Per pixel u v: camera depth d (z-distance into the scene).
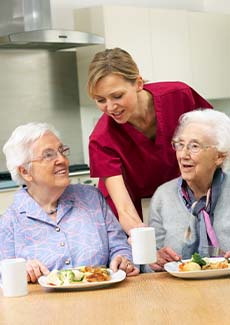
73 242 2.75
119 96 2.82
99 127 3.17
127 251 2.80
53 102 6.38
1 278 2.62
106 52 2.85
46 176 2.74
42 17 5.94
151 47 6.30
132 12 6.18
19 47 5.98
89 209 2.84
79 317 2.09
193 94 3.32
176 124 3.23
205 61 6.78
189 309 2.08
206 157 2.78
